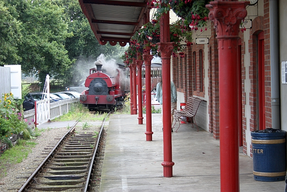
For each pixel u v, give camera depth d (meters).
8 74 12.77
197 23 4.67
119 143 9.59
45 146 11.41
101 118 19.89
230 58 3.64
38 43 30.88
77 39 40.31
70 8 41.34
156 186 5.59
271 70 5.71
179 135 10.35
